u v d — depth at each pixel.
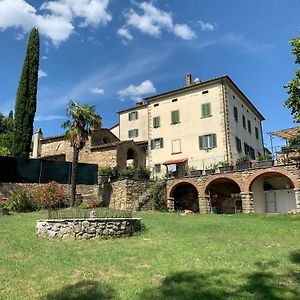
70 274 8.44
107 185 28.05
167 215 21.30
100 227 13.15
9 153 32.12
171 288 7.19
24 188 25.75
